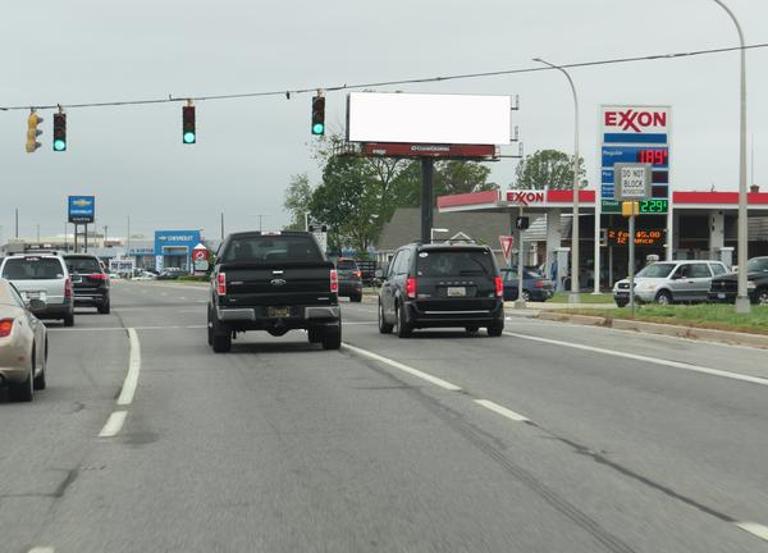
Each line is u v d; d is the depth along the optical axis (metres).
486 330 26.70
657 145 57.69
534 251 80.75
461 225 100.12
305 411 12.51
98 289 37.44
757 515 7.40
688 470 8.97
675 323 25.55
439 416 12.04
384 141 79.75
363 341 23.16
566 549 6.54
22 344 13.22
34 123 34.47
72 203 151.38
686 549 6.53
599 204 58.28
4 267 29.73
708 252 70.75
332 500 7.90
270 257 21.81
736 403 13.08
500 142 80.62
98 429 11.30
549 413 12.24
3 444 10.39
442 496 8.02
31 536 6.93
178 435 10.87
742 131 30.84
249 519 7.33
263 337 25.23
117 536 6.91
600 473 8.85
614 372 16.56
